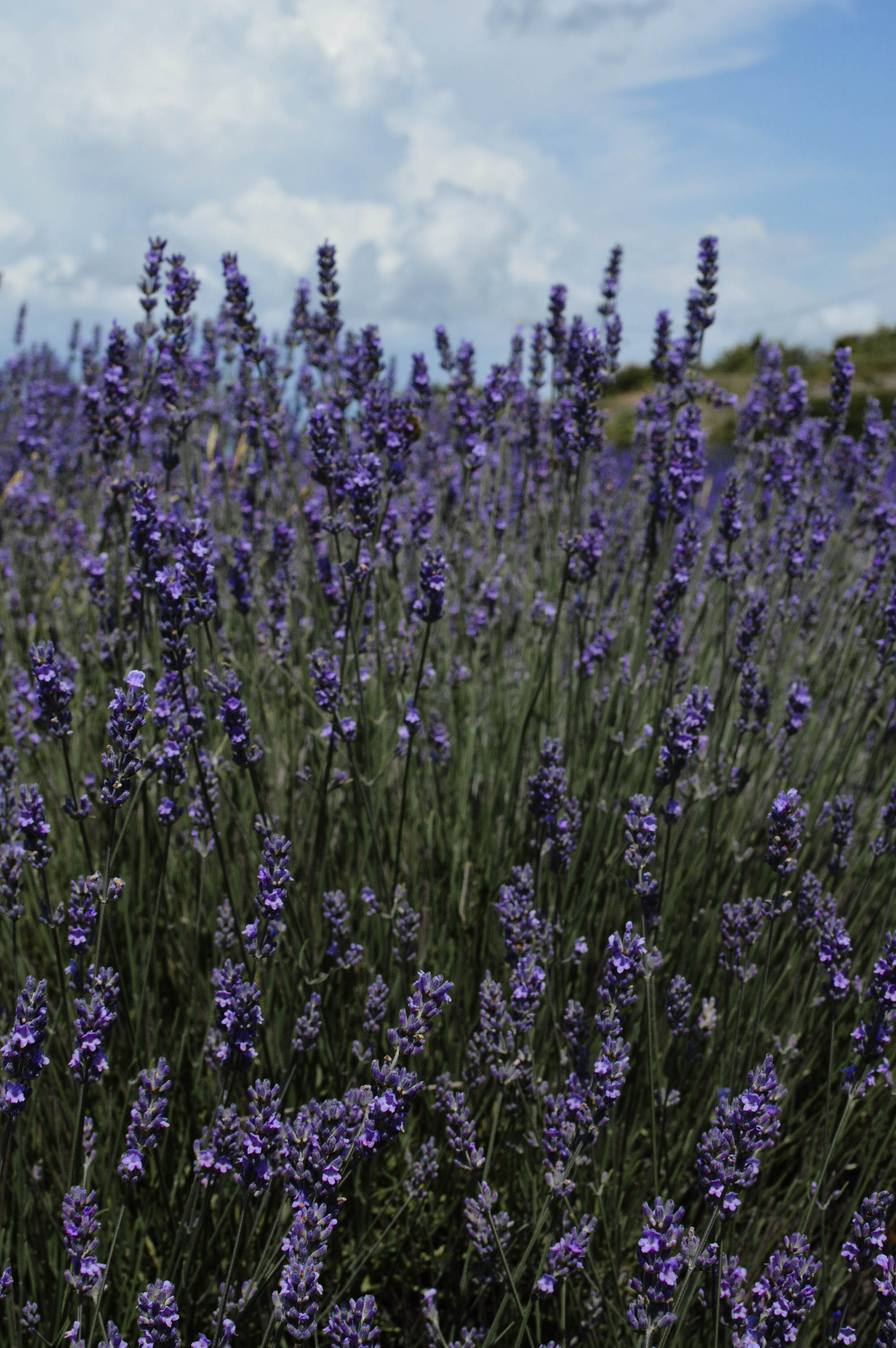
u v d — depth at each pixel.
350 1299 2.25
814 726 3.80
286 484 4.66
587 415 3.15
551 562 4.18
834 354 4.14
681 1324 1.70
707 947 3.03
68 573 4.91
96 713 3.51
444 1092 2.06
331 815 3.06
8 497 5.43
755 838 3.48
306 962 2.52
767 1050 2.61
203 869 2.58
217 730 3.06
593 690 3.45
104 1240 2.13
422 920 2.99
